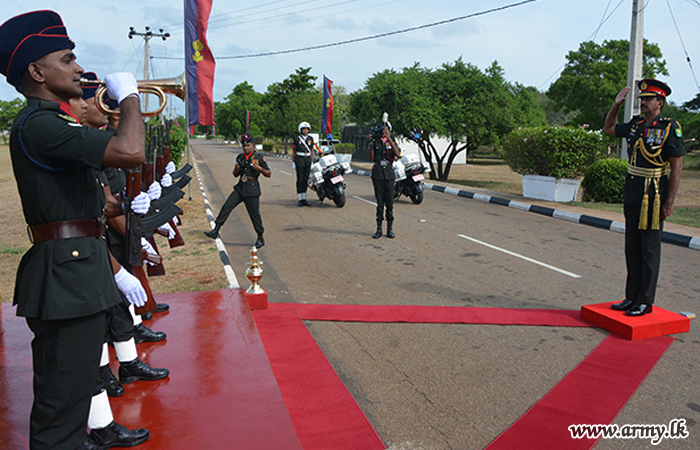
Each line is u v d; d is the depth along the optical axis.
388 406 3.54
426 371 4.07
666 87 4.65
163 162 5.38
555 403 3.56
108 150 1.87
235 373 3.26
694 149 35.97
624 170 13.47
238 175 8.36
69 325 1.97
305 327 4.80
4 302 5.10
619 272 7.09
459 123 23.45
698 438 3.16
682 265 7.59
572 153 13.41
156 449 2.46
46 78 1.95
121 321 3.04
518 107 24.72
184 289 5.72
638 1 13.18
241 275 6.84
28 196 1.94
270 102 48.38
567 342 4.64
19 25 1.92
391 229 9.24
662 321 4.79
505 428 3.26
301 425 3.17
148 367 3.17
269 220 11.02
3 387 3.07
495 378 3.95
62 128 1.87
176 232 4.60
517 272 7.03
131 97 2.00
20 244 8.20
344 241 8.95
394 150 8.95
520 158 14.52
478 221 11.05
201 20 11.84
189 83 12.12
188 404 2.88
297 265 7.36
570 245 8.80
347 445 2.98
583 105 37.72
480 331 4.89
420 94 23.89
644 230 4.81
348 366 4.14
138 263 3.14
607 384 3.83
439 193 16.27
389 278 6.70
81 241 2.00
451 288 6.28
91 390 2.09
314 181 12.65
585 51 37.94
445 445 3.08
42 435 2.01
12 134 1.94
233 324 4.11
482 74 24.30
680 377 3.97
